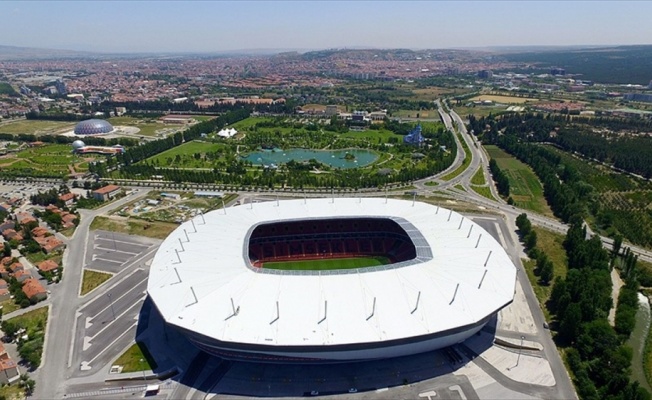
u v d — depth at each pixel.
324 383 118.44
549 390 117.44
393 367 124.19
